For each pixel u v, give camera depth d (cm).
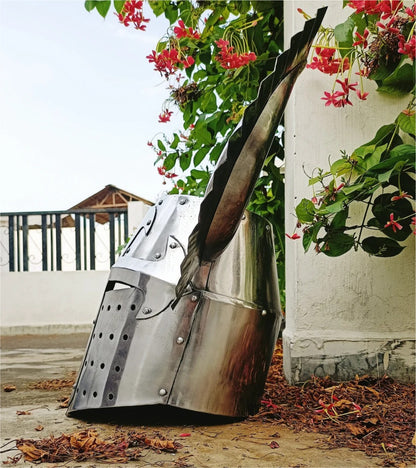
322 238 199
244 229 174
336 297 218
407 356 215
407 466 126
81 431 157
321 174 209
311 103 222
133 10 233
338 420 165
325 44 218
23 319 578
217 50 266
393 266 219
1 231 611
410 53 186
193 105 283
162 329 160
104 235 606
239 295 167
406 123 195
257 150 146
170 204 179
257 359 172
